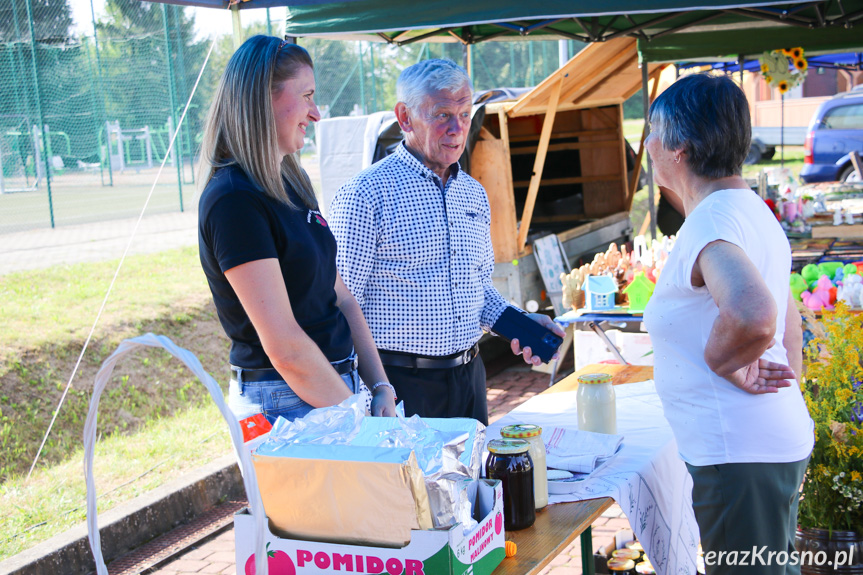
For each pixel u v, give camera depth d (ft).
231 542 12.78
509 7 14.12
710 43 20.54
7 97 42.22
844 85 61.11
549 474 6.64
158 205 46.93
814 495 9.50
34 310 22.59
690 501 8.16
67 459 16.25
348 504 4.64
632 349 16.92
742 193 5.92
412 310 8.84
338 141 22.08
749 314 5.28
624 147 27.09
